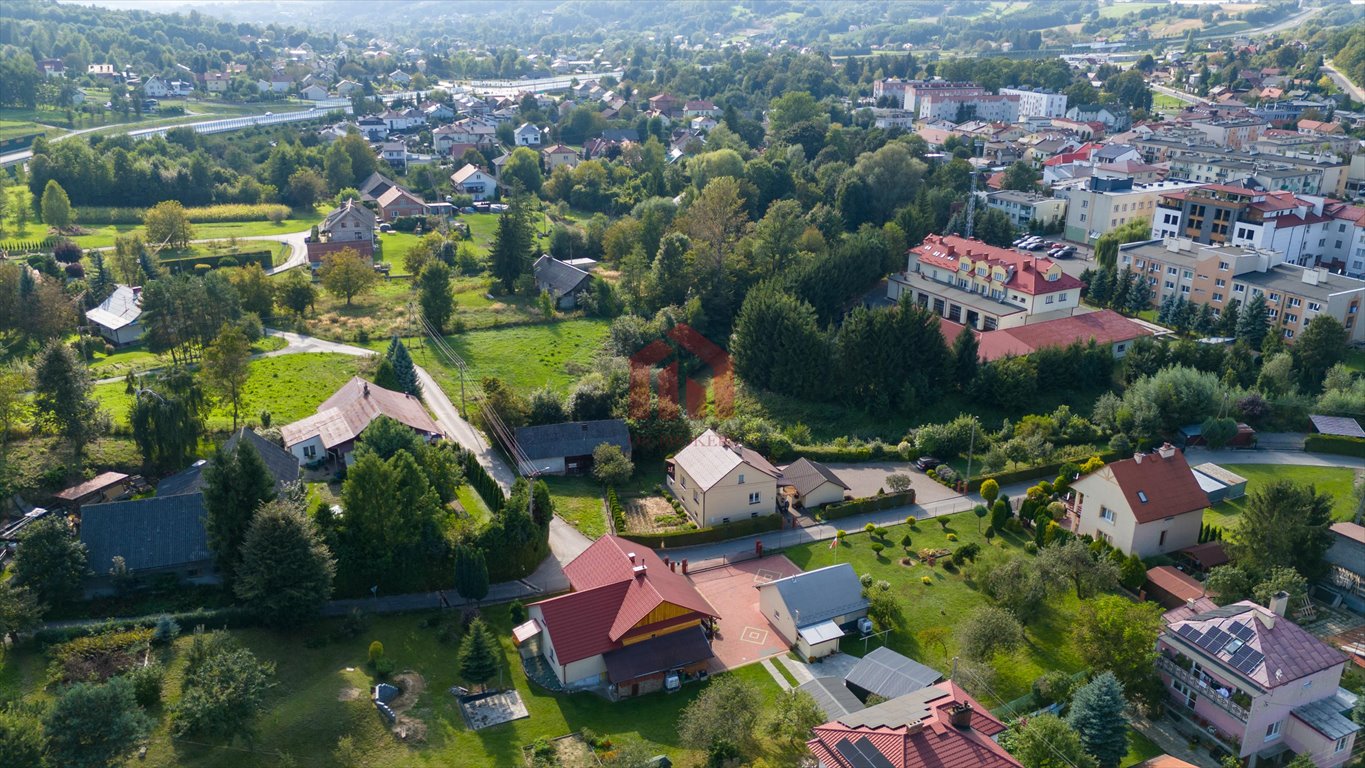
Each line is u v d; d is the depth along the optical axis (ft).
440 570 260.21
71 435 299.17
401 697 213.66
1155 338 446.19
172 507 254.06
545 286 546.67
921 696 193.98
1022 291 487.61
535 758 197.26
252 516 237.25
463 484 312.71
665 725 213.05
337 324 479.41
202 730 187.93
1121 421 375.45
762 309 427.33
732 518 306.76
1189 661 217.97
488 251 619.26
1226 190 582.76
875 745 174.09
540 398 361.92
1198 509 287.07
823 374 410.31
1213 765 206.59
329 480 308.60
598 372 402.31
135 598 239.91
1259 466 358.64
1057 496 328.49
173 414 296.30
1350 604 266.77
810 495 319.47
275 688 212.64
